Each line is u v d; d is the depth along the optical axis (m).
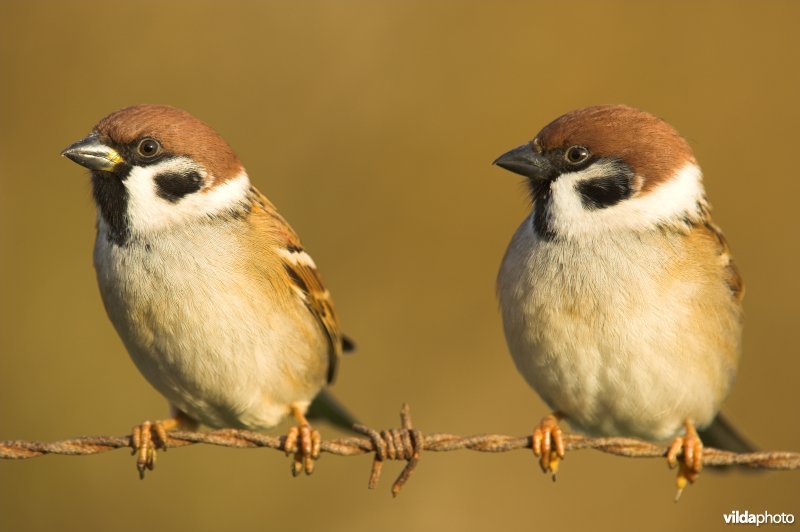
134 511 12.52
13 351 13.41
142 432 8.02
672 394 8.04
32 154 14.12
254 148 14.36
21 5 14.27
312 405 9.62
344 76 14.53
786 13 14.66
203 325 8.09
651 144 8.11
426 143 14.28
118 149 8.10
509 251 8.45
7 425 13.13
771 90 14.53
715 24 14.66
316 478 12.84
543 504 13.21
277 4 14.70
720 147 14.55
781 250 14.21
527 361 8.27
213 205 8.24
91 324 13.59
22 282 13.70
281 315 8.38
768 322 14.02
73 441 7.18
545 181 8.23
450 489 13.20
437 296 13.97
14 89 14.19
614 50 14.52
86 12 14.39
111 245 8.18
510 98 14.36
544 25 14.58
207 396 8.41
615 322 7.91
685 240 8.05
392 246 14.10
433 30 14.65
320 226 14.19
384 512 12.92
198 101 14.46
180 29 14.53
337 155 14.35
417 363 13.78
